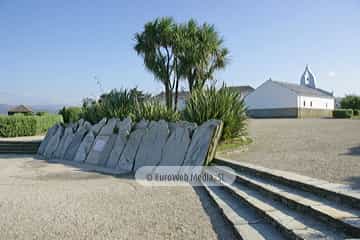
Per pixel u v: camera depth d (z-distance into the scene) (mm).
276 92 37719
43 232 4109
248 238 3598
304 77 57781
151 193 6066
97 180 7484
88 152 10867
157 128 9359
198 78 13914
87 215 4766
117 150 9828
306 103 38125
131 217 4645
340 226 3453
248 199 4898
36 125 19062
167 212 4863
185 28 14094
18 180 7512
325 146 9141
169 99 14484
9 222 4492
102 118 12383
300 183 4902
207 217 4621
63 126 13383
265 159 7418
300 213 4125
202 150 7723
